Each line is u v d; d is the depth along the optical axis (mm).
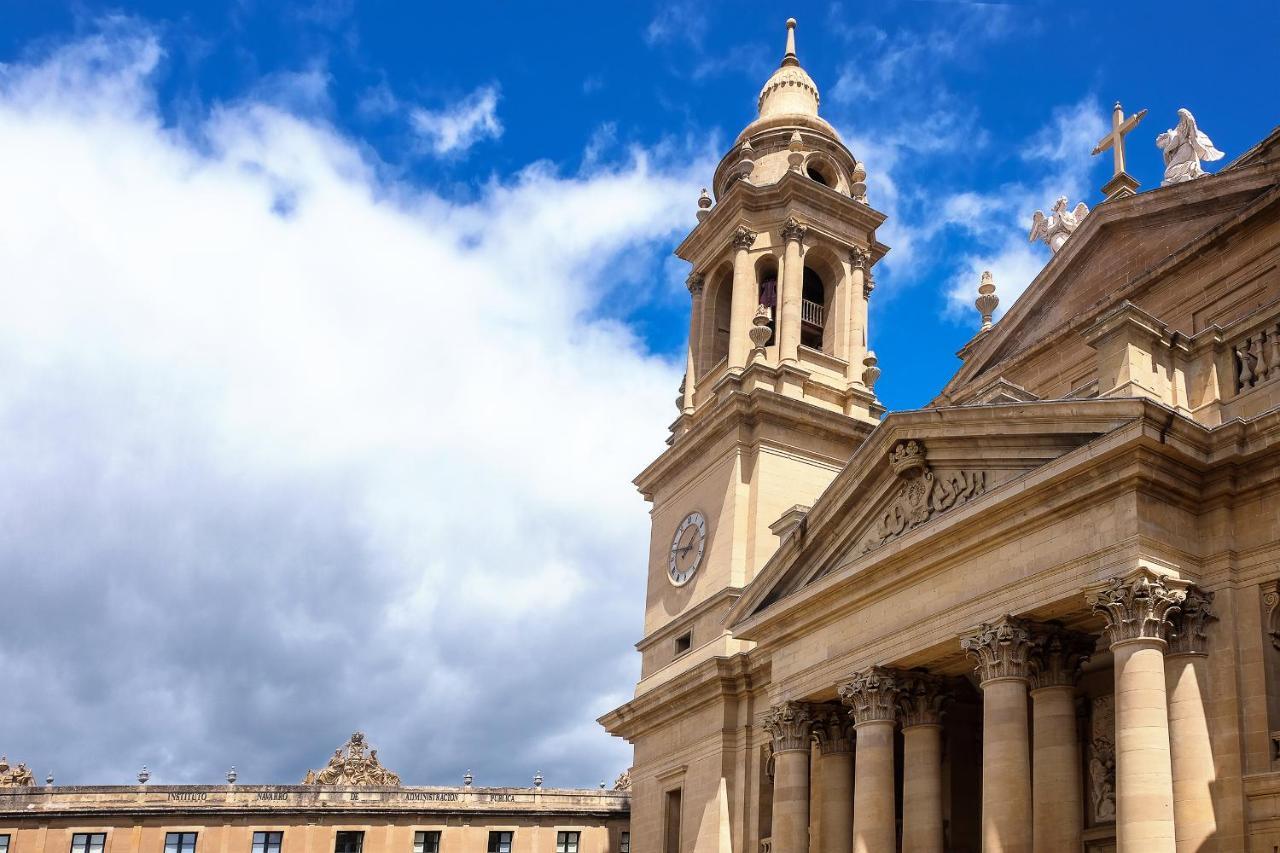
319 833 64250
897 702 26938
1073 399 23859
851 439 40531
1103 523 22188
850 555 28578
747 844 34594
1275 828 20047
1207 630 21734
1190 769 20859
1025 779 22766
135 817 63875
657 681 40344
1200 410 23359
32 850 63406
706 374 44062
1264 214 26984
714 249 45125
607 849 65938
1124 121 33906
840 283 43906
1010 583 23719
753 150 46250
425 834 64938
